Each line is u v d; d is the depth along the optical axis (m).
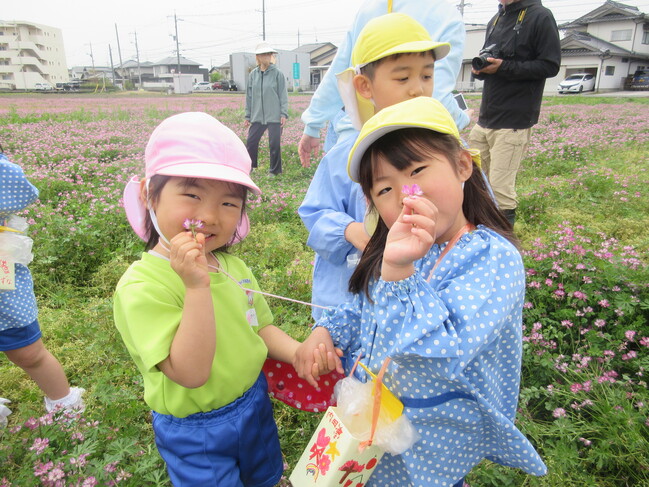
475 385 1.33
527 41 4.18
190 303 1.25
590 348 2.69
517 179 7.65
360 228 1.77
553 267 3.39
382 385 1.36
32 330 2.24
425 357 1.17
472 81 44.53
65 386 2.44
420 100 1.24
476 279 1.25
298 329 3.06
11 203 2.06
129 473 1.83
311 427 2.29
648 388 2.50
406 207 1.15
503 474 2.00
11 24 86.50
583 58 44.72
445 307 1.19
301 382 1.77
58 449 2.01
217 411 1.50
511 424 1.31
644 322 2.96
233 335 1.51
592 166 8.12
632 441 2.05
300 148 3.04
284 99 8.20
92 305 3.60
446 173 1.21
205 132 1.36
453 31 2.25
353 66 1.78
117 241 4.71
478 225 1.41
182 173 1.26
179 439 1.48
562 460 1.99
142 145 11.05
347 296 1.96
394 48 1.58
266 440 1.66
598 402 2.32
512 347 1.37
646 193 6.29
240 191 1.40
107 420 2.19
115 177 7.59
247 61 56.41
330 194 2.00
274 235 4.88
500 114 4.39
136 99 32.97
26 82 87.94
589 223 5.24
